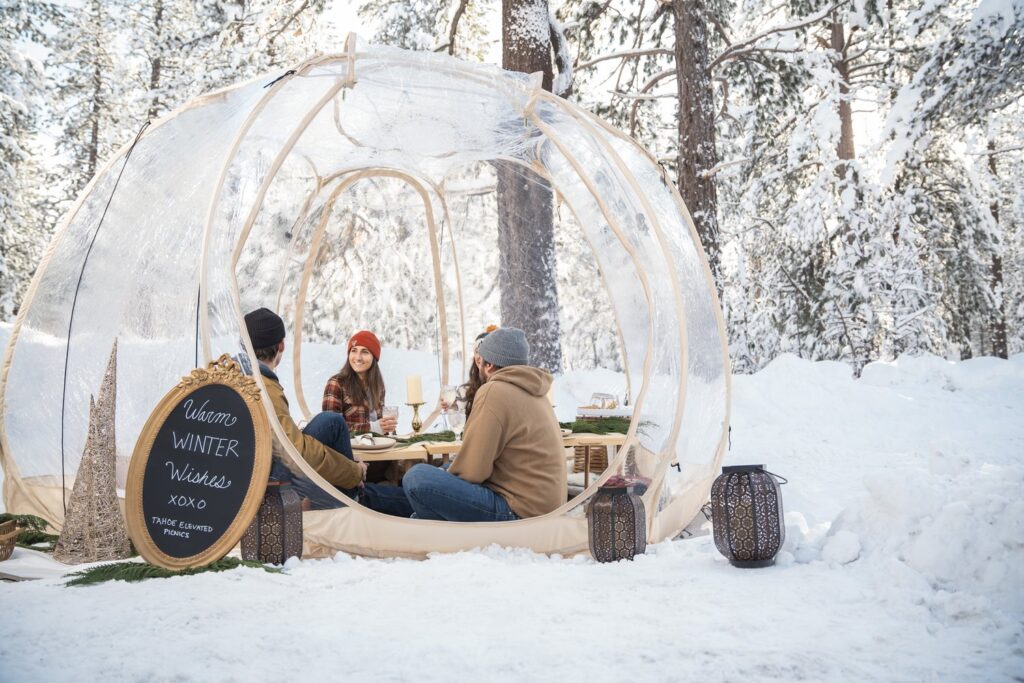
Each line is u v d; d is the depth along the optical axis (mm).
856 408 10672
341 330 8641
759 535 3311
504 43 10086
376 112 5086
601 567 3475
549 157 6082
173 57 20531
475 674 2203
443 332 8234
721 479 3432
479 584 3166
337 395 5703
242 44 14531
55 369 4621
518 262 8742
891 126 14219
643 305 5789
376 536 3895
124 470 4227
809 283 16062
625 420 5531
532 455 4148
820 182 15195
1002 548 2850
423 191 7641
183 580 3188
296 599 2934
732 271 17047
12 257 18297
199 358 4180
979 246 16703
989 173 20312
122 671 2211
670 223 5176
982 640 2396
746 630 2520
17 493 4551
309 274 7422
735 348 16578
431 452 4531
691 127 11289
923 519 3174
